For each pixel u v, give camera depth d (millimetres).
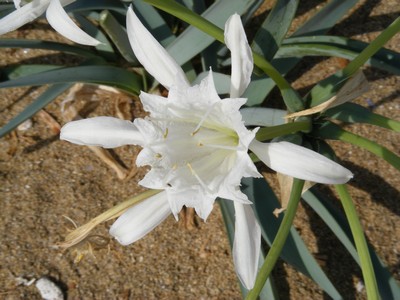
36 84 246
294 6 233
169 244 294
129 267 292
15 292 287
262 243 294
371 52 221
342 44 276
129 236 189
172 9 191
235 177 170
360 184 298
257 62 212
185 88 173
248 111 247
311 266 257
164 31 284
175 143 178
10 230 296
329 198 299
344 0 279
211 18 247
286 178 212
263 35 241
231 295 284
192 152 181
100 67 273
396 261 285
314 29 288
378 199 295
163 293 287
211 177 177
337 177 164
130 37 183
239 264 181
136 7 276
